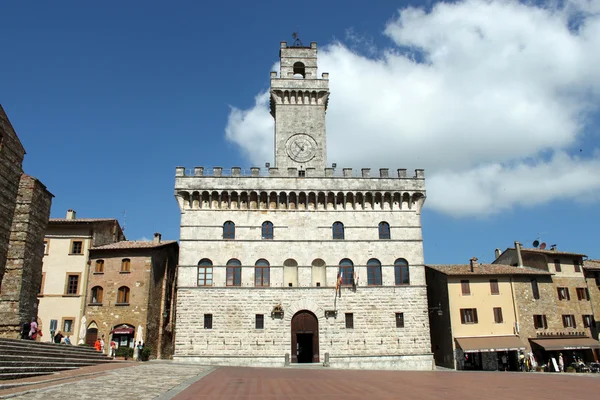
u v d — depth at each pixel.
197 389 27.19
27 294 47.59
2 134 44.06
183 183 65.00
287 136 73.44
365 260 64.44
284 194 65.94
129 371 37.84
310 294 62.66
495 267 71.69
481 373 47.66
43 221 51.28
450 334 65.69
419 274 64.38
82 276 66.31
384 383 32.25
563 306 70.12
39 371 31.47
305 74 77.31
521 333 66.75
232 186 65.31
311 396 24.20
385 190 66.62
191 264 62.69
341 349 61.19
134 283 65.81
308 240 64.56
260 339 60.78
